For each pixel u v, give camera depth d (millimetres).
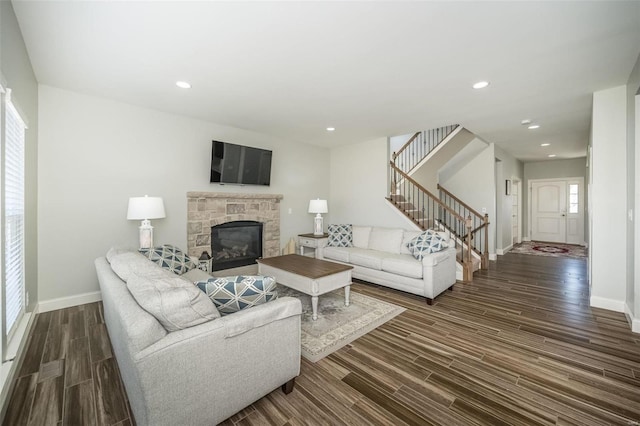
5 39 1819
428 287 3439
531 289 4035
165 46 2287
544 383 1941
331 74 2771
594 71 2711
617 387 1895
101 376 2002
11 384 1852
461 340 2549
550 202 8508
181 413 1339
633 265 2787
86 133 3320
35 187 2928
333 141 5723
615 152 3121
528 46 2277
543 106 3664
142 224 3449
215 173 4359
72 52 2385
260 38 2170
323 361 2215
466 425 1577
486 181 6133
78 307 3232
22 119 2330
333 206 6379
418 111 3861
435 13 1875
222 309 1654
